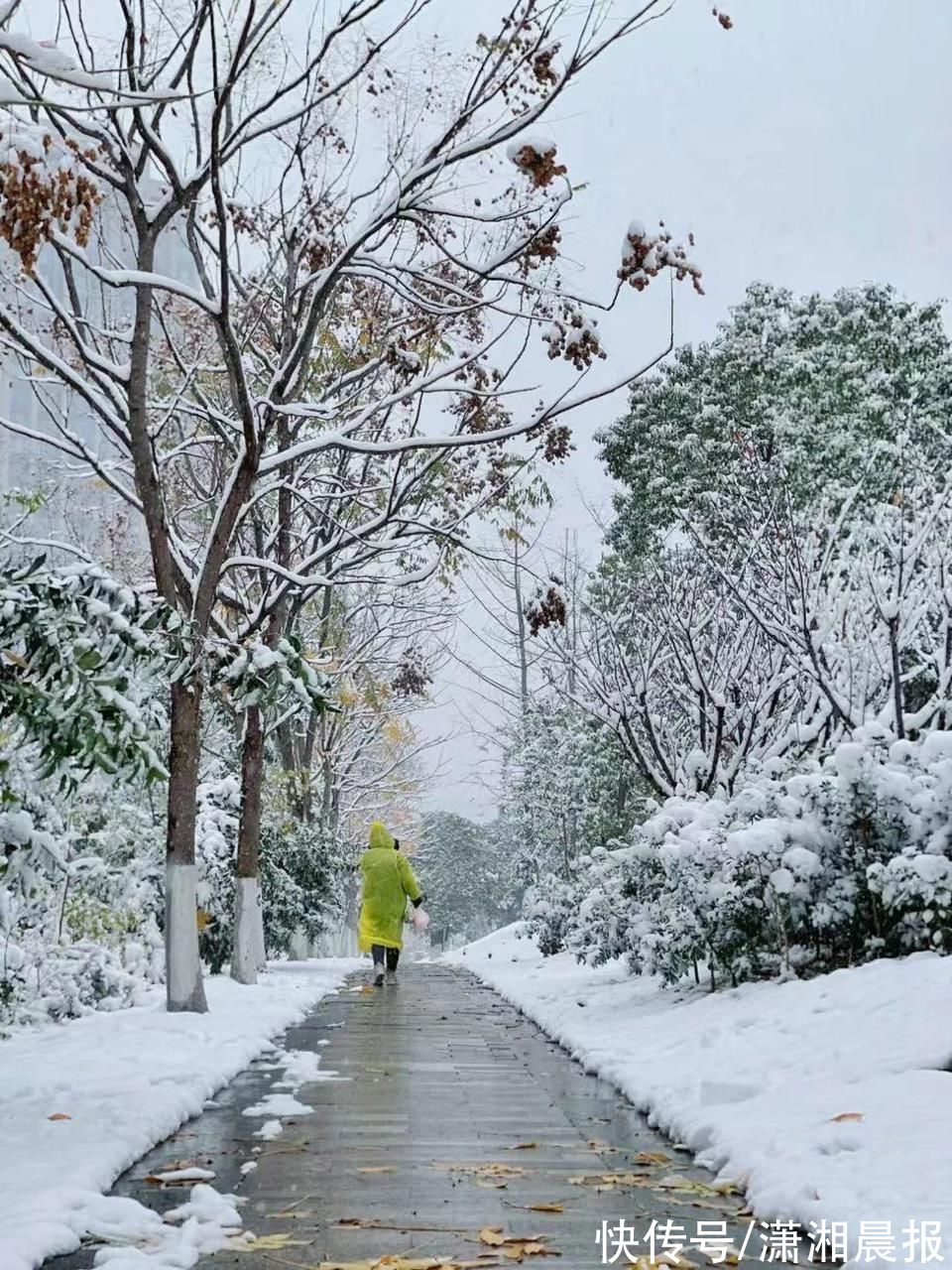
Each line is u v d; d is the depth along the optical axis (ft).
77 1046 35.29
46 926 50.83
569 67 40.96
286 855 79.87
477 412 57.82
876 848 38.73
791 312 118.52
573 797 108.88
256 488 61.72
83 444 47.75
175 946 44.47
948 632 46.60
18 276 43.65
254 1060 34.83
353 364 62.95
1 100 19.51
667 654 56.54
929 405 108.58
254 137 43.73
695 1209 18.67
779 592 49.90
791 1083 25.62
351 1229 17.57
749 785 42.70
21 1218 16.94
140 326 43.86
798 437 106.32
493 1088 30.01
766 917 40.57
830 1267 15.87
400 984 65.72
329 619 89.66
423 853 202.59
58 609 26.94
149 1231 17.31
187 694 45.16
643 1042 34.81
